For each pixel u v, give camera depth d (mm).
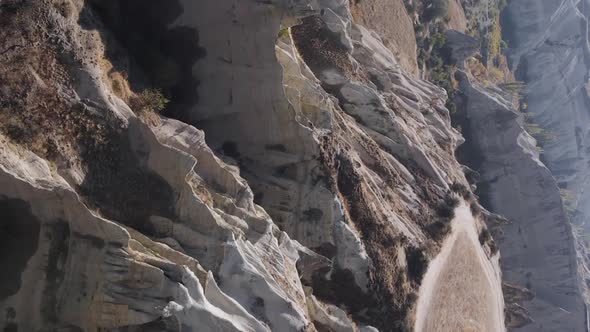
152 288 19562
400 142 43000
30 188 19266
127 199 22500
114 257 19594
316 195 31594
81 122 22125
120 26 26922
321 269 31234
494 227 54219
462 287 43688
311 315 28766
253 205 27641
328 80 39969
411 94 50812
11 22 21344
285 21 29359
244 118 30797
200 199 23609
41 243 19594
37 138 20719
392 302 34125
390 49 55594
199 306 20125
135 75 26656
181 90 29328
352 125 39312
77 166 21562
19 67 21094
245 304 23156
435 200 43500
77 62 22891
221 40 29406
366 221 33844
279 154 31453
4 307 18938
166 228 23078
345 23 41812
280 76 29922
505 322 53656
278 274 25266
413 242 37781
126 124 23281
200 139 26500
